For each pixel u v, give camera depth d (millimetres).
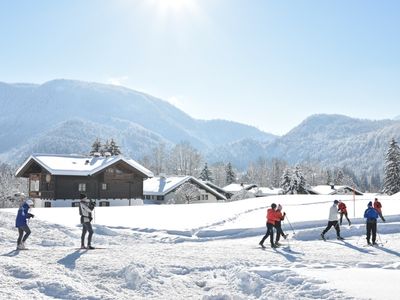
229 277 11273
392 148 75562
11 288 9258
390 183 74688
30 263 11820
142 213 31031
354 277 9961
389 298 8141
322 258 14625
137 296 9594
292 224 23688
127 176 56594
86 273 11195
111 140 101500
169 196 66312
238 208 33531
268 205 34781
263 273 10883
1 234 18078
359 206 32656
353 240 19594
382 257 15039
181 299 9516
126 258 13406
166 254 14812
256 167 177875
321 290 8938
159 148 144625
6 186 88812
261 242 17375
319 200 39188
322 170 181250
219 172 148375
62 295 9242
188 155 145250
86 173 53719
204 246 17734
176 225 24297
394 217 24953
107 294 9523
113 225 24234
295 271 10797
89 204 15953
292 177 83375
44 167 53219
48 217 27203
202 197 69625
